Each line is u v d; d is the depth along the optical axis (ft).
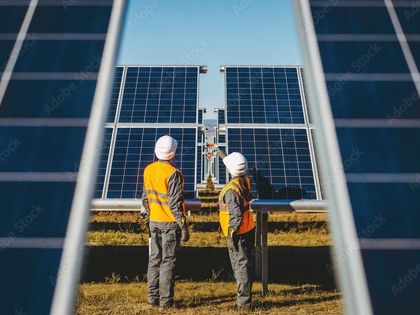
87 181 12.71
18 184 12.66
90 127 13.91
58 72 15.48
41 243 11.52
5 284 10.84
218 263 32.58
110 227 47.50
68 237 11.62
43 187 12.60
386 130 14.02
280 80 60.39
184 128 51.11
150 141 49.90
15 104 14.49
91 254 34.83
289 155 47.85
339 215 12.26
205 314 21.24
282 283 27.81
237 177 22.39
